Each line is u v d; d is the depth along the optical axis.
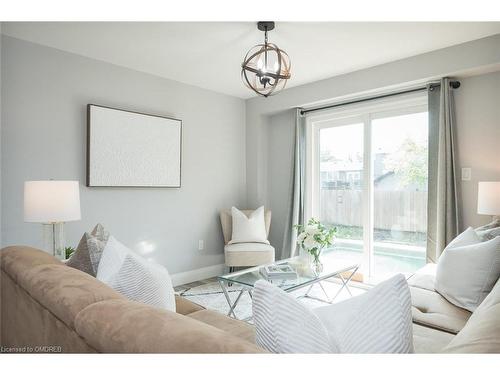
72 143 3.11
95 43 2.91
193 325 0.80
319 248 2.84
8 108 2.75
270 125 4.79
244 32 2.71
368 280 3.82
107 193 3.36
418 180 3.50
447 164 3.09
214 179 4.40
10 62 2.76
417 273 2.51
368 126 3.85
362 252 3.92
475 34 2.77
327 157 4.29
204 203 4.29
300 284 2.42
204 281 4.12
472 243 2.09
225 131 4.54
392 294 0.83
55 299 1.06
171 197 3.92
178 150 3.90
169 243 3.89
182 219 4.03
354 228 4.02
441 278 2.00
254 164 4.71
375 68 3.49
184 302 2.06
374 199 3.84
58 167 3.02
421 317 1.69
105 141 3.28
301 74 3.77
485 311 1.13
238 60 3.31
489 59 2.80
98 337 0.84
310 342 0.81
